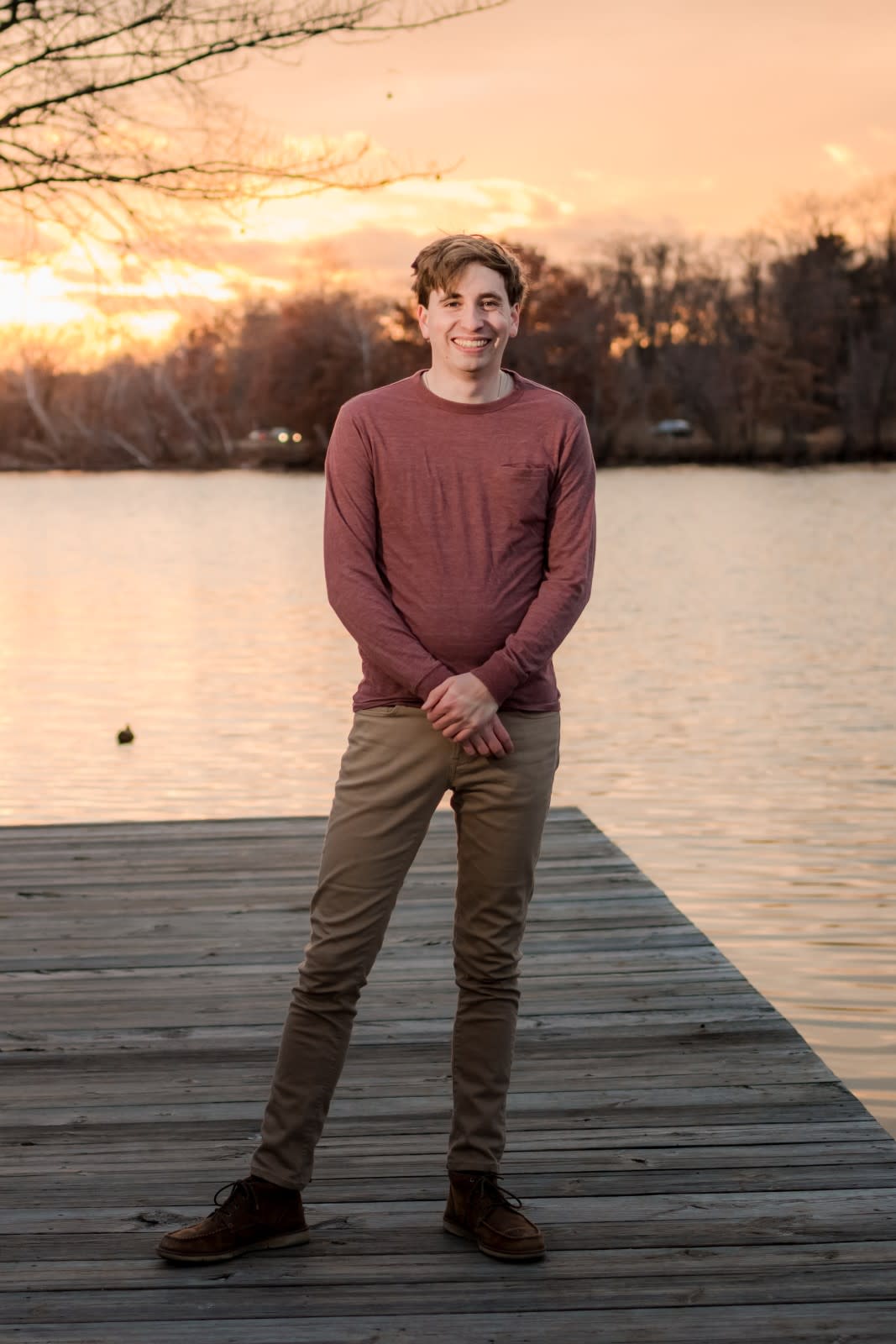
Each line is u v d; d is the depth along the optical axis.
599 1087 3.49
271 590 24.92
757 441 78.38
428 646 2.67
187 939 4.78
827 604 21.22
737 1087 3.47
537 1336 2.46
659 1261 2.69
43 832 6.36
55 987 4.31
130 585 26.05
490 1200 2.74
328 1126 3.30
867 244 78.06
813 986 5.44
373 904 2.71
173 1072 3.64
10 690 14.27
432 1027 3.93
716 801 8.81
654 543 33.00
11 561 31.73
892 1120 4.23
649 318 78.44
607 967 4.40
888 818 8.31
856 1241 2.74
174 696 13.72
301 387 73.12
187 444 80.00
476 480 2.65
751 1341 2.44
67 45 5.15
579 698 13.17
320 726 12.04
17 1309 2.55
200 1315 2.53
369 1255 2.72
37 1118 3.35
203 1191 2.98
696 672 14.81
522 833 2.72
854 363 76.12
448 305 2.63
